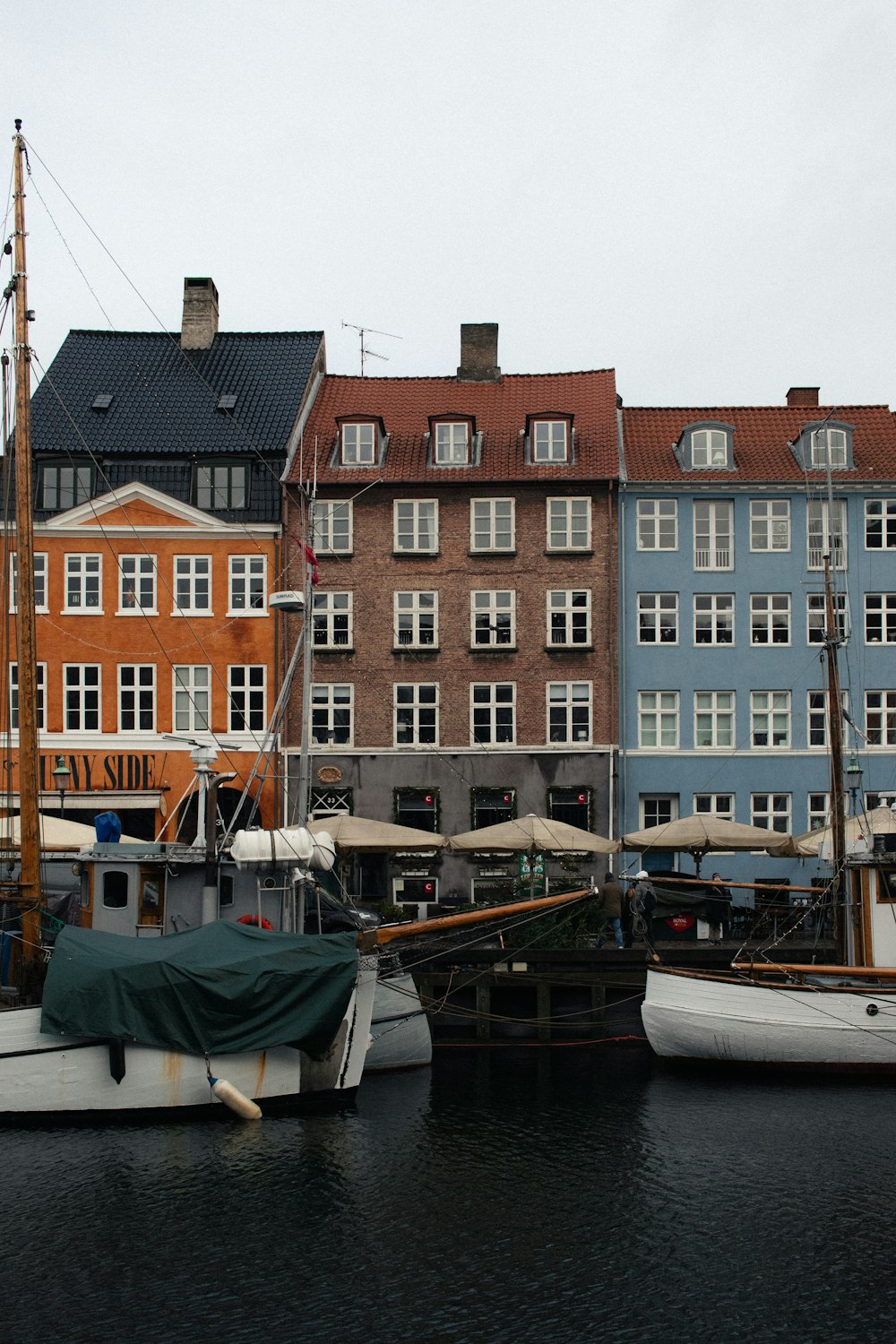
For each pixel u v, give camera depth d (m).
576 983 27.95
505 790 38.34
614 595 39.09
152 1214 17.47
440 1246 16.59
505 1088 24.20
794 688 39.06
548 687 38.88
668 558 39.38
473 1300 15.09
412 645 39.06
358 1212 17.66
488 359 44.09
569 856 37.34
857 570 39.44
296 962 21.62
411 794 38.41
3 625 38.47
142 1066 20.97
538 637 39.06
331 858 24.09
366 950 22.88
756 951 26.83
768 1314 14.84
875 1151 20.31
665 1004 25.08
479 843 29.55
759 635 39.34
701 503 39.62
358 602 39.22
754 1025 24.64
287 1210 17.70
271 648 38.81
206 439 39.88
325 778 38.41
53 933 23.23
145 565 39.12
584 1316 14.74
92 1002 20.66
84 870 24.02
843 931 27.09
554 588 39.19
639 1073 25.34
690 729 38.81
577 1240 16.83
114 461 39.59
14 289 24.78
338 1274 15.73
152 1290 15.24
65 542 39.06
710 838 30.00
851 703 39.00
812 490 39.41
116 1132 20.66
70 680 38.78
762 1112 22.47
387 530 39.44
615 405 42.38
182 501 39.19
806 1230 17.20
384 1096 23.56
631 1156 20.09
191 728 38.56
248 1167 19.33
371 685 38.91
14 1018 20.62
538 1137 20.98
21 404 24.48
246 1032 21.28
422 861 37.88
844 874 27.12
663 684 38.97
